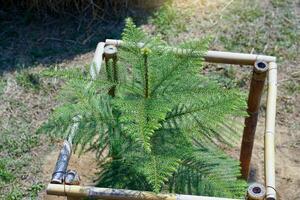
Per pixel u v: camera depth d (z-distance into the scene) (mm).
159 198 2062
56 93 3693
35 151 3344
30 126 3482
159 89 2234
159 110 2113
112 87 2396
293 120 3568
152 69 2271
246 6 4367
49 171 3242
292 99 3684
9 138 3400
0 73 3822
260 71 2584
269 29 4172
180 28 4164
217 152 2361
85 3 4254
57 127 2287
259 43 4062
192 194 2213
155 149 2184
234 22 4227
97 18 4250
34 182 3184
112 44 2740
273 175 2318
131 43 2367
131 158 2248
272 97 2648
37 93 3691
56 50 4023
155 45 2387
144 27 4164
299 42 4070
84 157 3293
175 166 2137
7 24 4219
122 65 2514
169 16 4230
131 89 2260
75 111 2312
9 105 3609
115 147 2285
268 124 2562
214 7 4355
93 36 4133
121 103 2164
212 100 2264
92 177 3186
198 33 4137
